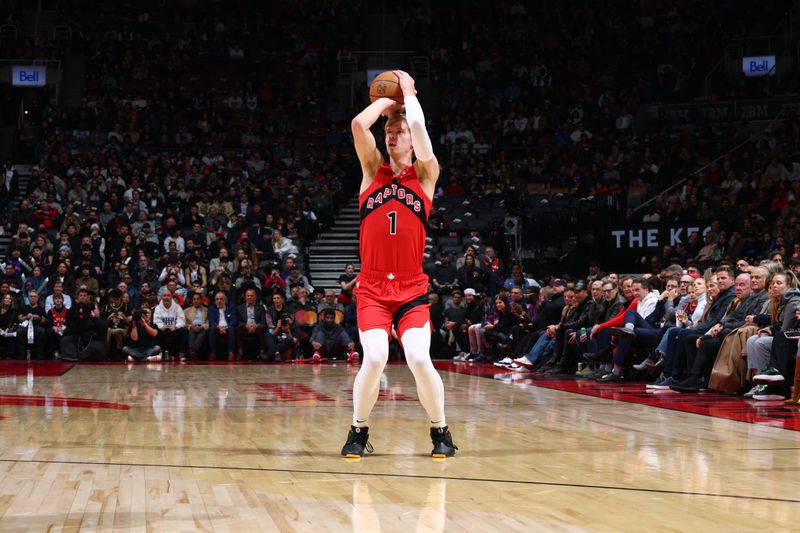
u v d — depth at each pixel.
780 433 5.21
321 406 6.66
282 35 27.42
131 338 13.62
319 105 25.05
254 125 23.77
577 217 18.48
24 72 24.36
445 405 6.88
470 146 22.33
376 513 3.03
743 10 25.50
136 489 3.40
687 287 9.45
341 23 27.59
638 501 3.23
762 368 7.63
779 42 23.47
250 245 16.55
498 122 23.50
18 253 15.80
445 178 21.38
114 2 27.33
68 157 20.66
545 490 3.44
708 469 3.92
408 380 9.42
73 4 27.06
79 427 5.28
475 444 4.70
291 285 15.69
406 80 4.41
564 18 26.77
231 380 9.43
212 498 3.25
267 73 26.28
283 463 4.03
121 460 4.07
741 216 16.25
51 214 17.91
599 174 20.52
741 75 22.83
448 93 25.08
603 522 2.91
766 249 14.57
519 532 2.77
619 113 23.52
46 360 13.78
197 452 4.33
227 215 18.38
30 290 14.36
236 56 26.38
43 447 4.45
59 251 15.51
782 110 21.05
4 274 15.29
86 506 3.10
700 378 8.21
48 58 25.28
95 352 13.54
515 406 6.81
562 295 11.93
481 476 3.73
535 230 18.48
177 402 6.94
